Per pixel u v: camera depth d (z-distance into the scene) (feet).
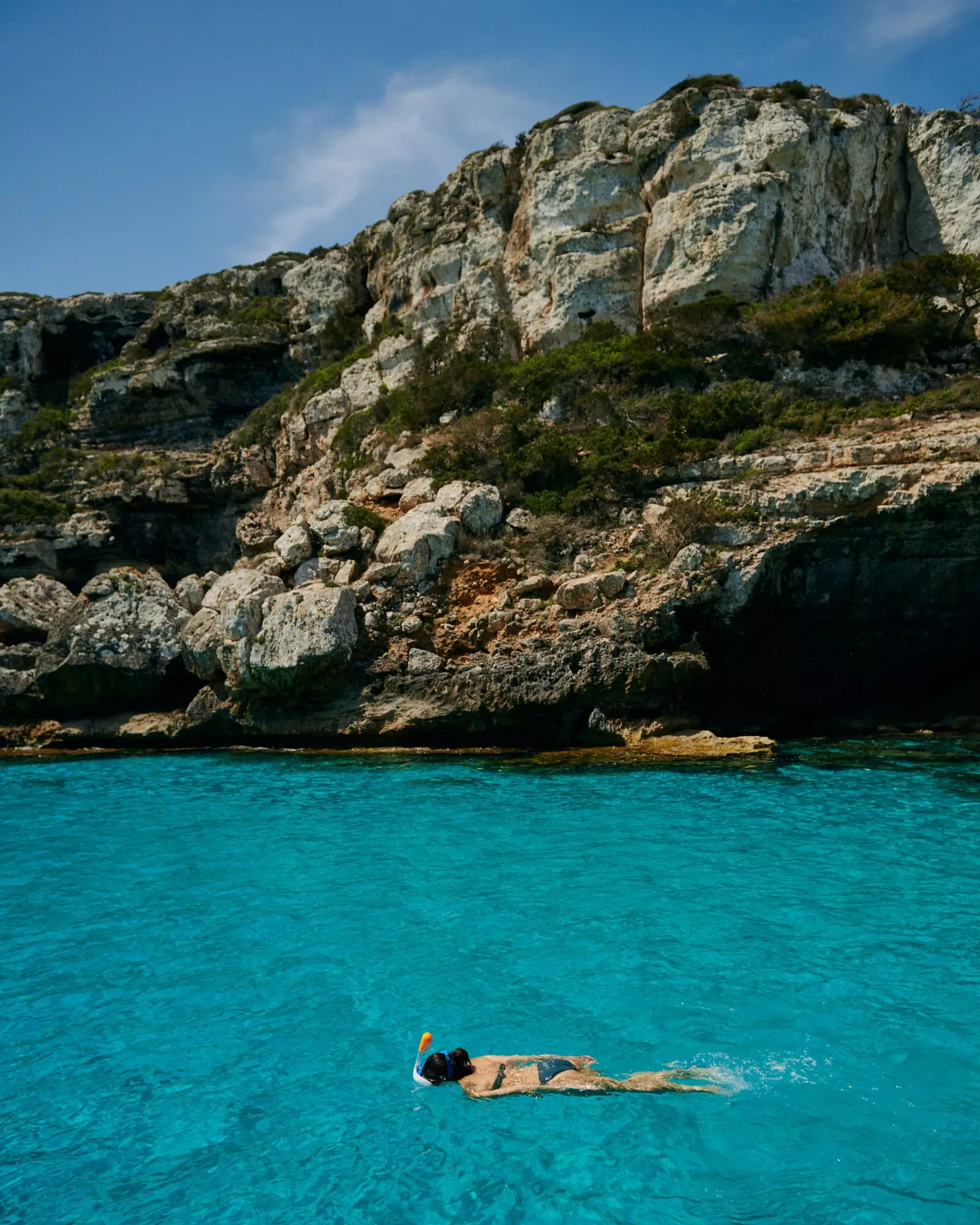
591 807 50.78
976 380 87.61
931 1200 17.81
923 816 47.14
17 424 164.66
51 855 44.45
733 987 27.32
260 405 150.61
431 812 50.90
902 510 69.72
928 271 97.14
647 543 77.56
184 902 36.76
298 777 63.72
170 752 80.79
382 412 113.70
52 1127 21.38
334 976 29.12
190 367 146.92
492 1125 20.94
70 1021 26.71
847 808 49.14
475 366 104.99
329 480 108.88
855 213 108.88
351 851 43.27
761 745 64.95
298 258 171.12
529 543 80.94
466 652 75.82
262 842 45.80
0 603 91.50
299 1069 23.70
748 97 108.78
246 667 75.61
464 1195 18.47
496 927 32.68
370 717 73.56
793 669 76.33
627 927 32.32
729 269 100.12
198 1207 18.37
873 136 110.22
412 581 78.28
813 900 34.73
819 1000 26.43
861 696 78.64
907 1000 26.32
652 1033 24.67
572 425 93.97
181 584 89.56
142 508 132.26
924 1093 21.63
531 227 114.42
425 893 36.70
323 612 73.77
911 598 73.20
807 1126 20.38
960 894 35.22
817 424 83.56
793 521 72.43
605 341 102.63
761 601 72.95
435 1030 25.31
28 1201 18.63
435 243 124.88
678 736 68.69
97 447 153.89
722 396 88.33
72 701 85.81
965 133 109.81
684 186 106.73
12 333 170.50
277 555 85.35
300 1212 18.10
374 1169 19.45
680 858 40.42
